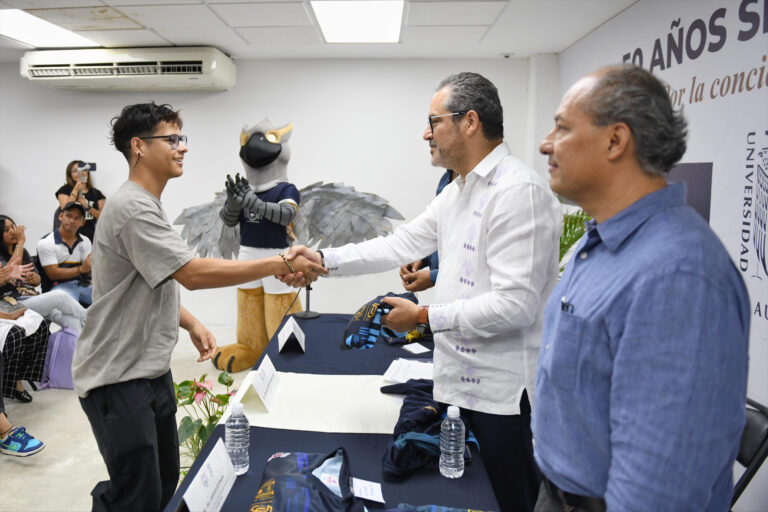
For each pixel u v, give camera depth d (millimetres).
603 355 760
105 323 1479
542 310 1351
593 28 3482
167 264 1456
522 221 1247
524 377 1333
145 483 1553
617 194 782
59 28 3725
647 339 679
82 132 4621
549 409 875
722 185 2201
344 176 4531
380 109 4445
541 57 4203
